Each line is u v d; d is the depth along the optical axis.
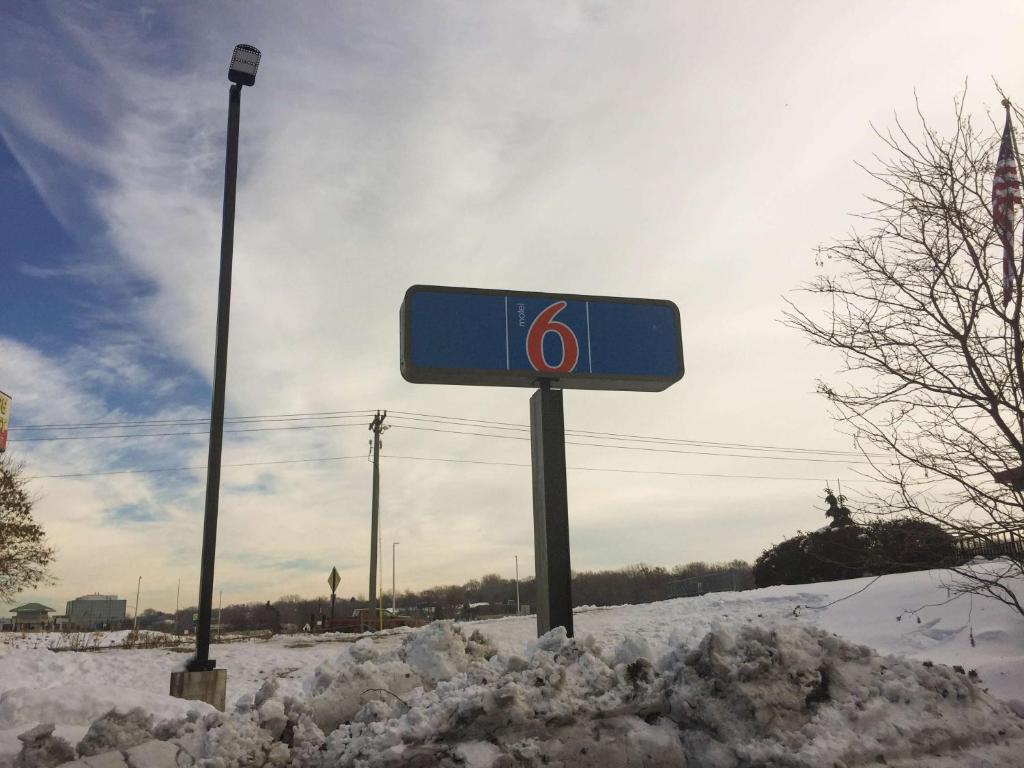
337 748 4.87
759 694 5.11
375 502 36.75
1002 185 6.74
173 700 7.69
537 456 10.03
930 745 5.19
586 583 71.12
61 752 4.57
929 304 6.87
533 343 9.97
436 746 4.64
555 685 5.13
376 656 6.59
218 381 10.16
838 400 7.04
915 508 6.78
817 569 23.06
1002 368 6.73
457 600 87.50
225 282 10.50
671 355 10.45
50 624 33.53
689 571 64.94
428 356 9.59
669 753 4.96
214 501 9.86
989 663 7.75
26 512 21.73
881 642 10.47
